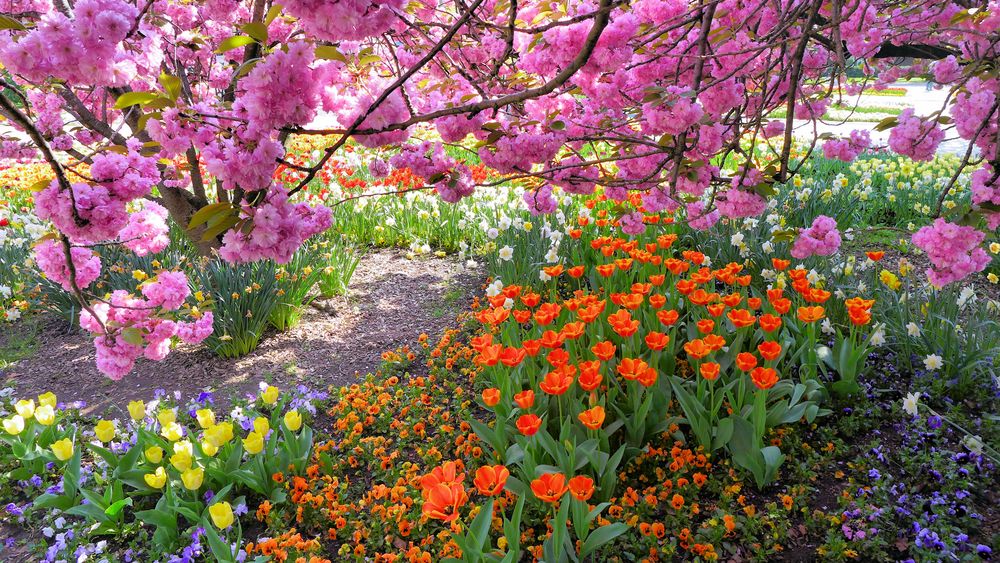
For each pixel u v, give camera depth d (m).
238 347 4.84
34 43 1.55
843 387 3.49
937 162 7.77
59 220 1.86
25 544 3.07
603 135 2.77
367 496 3.17
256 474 3.19
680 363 3.93
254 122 1.64
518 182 3.95
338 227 7.00
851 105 16.17
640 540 2.68
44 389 4.49
